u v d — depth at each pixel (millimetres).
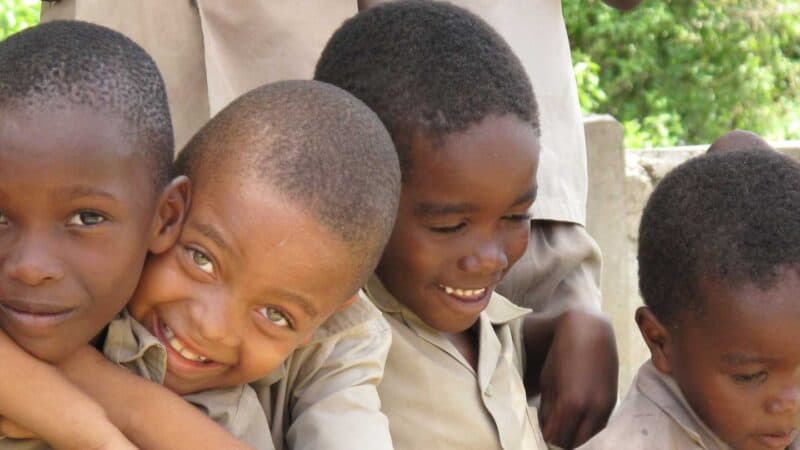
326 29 3930
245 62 3889
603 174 5848
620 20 14398
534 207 4047
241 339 2783
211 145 2818
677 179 3707
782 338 3410
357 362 3127
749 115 14688
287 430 3152
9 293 2516
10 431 2684
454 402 3473
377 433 3057
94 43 2643
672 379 3680
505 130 3273
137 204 2607
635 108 14328
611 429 3598
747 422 3516
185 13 3920
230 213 2721
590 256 4188
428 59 3307
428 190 3262
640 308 3783
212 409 2932
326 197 2732
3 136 2471
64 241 2523
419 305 3393
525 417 3648
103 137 2529
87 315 2586
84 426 2611
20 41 2617
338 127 2801
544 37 4230
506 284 4082
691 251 3537
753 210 3508
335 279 2783
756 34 14867
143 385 2791
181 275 2771
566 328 3896
